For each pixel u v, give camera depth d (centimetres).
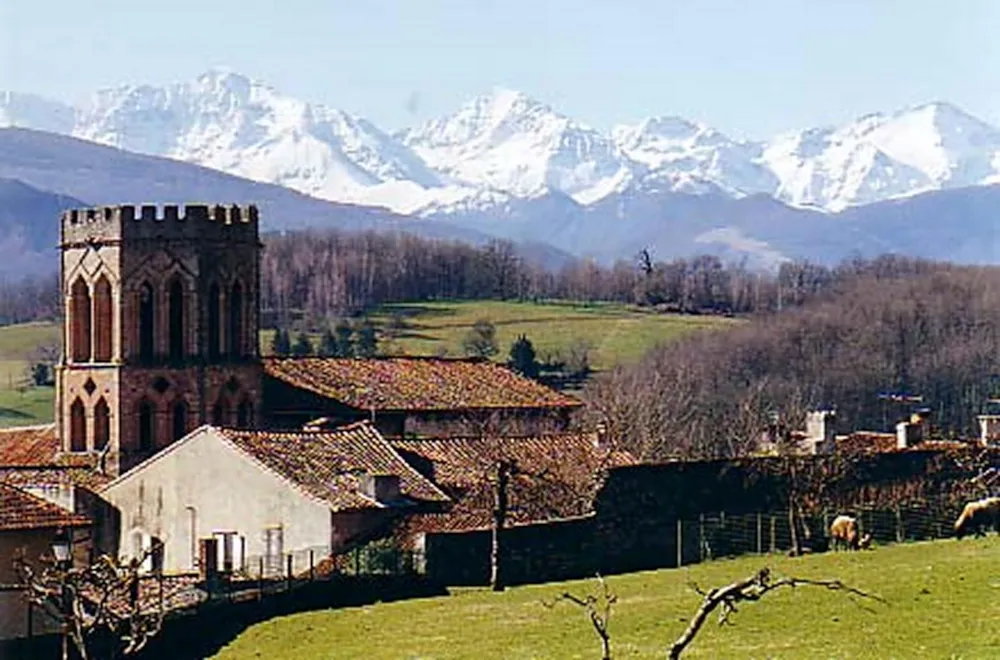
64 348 16050
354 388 16188
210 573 11081
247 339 15962
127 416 15462
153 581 11094
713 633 8619
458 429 16050
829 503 12825
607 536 12181
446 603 10612
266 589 10906
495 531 11412
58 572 8994
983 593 9131
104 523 12988
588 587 10881
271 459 12350
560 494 12600
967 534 12319
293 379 16225
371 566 11344
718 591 5266
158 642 9806
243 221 15950
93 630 9338
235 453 12356
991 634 8138
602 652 8381
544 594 10675
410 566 11425
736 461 12769
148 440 15550
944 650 7862
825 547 12588
